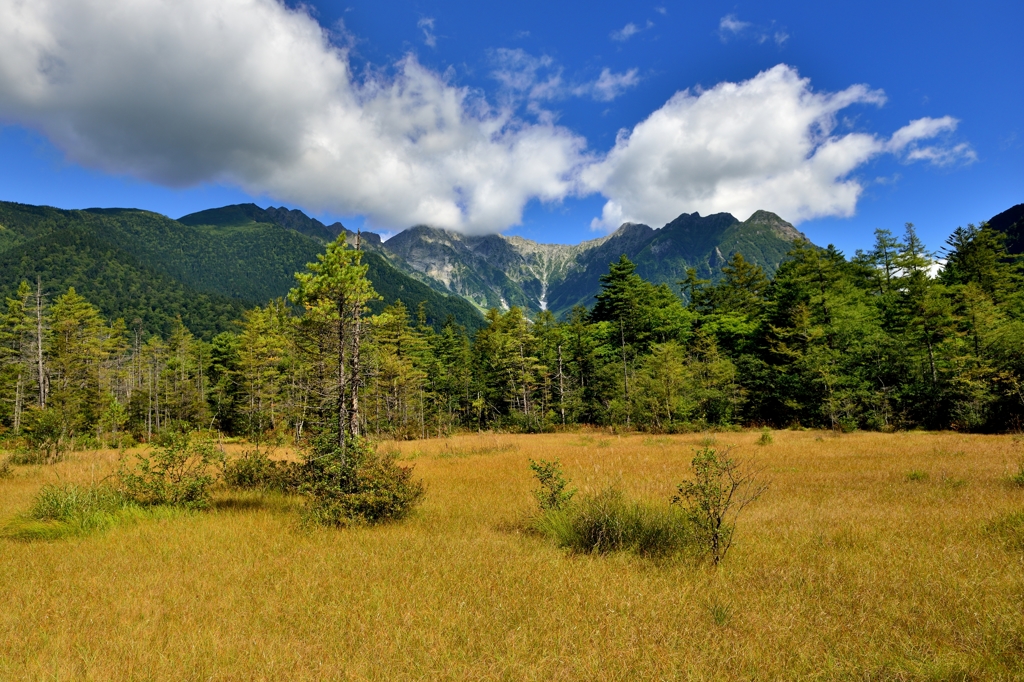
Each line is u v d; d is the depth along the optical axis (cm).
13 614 451
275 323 4853
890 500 880
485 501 988
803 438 2441
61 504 843
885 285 4522
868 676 322
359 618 429
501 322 6178
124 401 5372
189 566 592
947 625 387
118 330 6181
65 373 4575
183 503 952
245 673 342
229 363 5872
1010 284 3944
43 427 2248
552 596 468
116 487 997
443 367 5841
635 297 5022
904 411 3130
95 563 614
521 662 338
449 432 4109
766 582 500
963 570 509
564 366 5397
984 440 1964
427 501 1007
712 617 415
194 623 426
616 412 3856
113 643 386
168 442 1009
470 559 591
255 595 489
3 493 1161
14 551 673
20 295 4972
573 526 689
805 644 361
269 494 1120
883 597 446
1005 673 319
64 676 340
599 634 382
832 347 3725
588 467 1477
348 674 331
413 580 526
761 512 820
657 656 348
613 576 521
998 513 719
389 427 3941
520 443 2605
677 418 3519
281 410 3806
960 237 4469
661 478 1202
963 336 3225
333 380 1095
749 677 321
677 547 609
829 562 550
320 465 967
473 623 411
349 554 626
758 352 4325
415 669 341
